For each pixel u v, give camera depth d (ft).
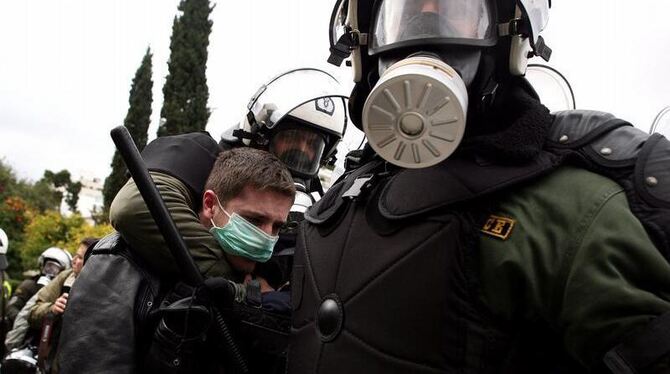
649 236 2.76
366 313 3.29
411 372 3.06
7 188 98.12
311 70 7.60
